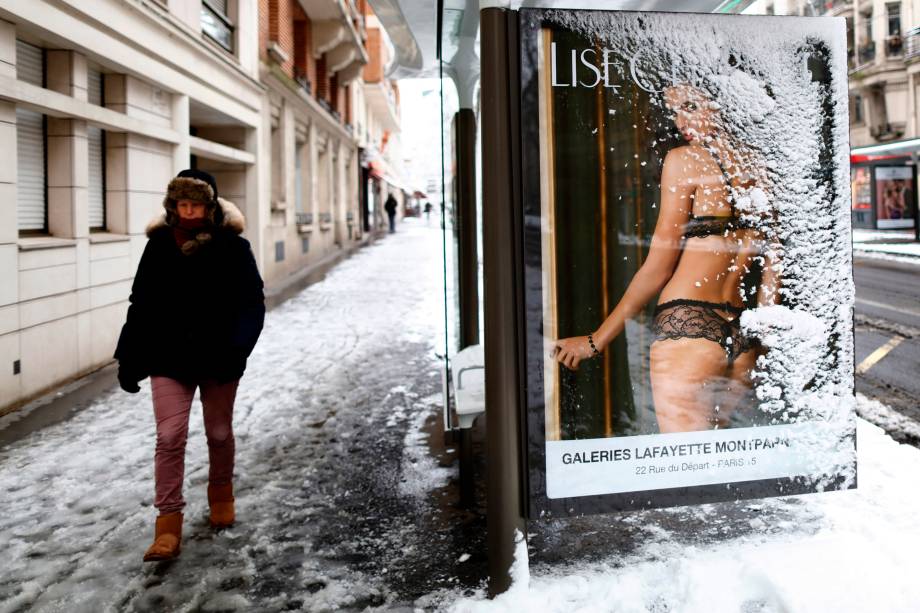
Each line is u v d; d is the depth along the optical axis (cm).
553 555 307
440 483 400
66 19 617
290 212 1630
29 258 565
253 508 368
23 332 557
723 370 284
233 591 284
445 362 368
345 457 446
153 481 408
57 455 448
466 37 435
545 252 269
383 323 964
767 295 286
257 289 336
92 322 675
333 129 2292
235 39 1212
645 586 273
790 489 292
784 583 261
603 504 278
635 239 275
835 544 294
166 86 870
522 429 274
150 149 842
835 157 288
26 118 614
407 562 307
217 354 324
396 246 2562
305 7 1769
